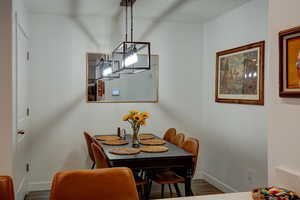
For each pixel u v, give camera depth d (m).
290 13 1.74
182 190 4.20
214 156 4.47
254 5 3.52
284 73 1.77
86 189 1.71
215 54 4.44
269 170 1.90
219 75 4.29
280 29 1.82
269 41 1.91
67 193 1.67
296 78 1.68
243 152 3.74
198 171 4.82
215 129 4.45
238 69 3.81
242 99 3.72
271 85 1.89
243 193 1.83
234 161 3.94
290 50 1.73
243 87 3.70
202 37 4.80
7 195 1.60
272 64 1.89
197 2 3.67
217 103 4.39
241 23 3.78
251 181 3.57
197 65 4.80
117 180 1.78
